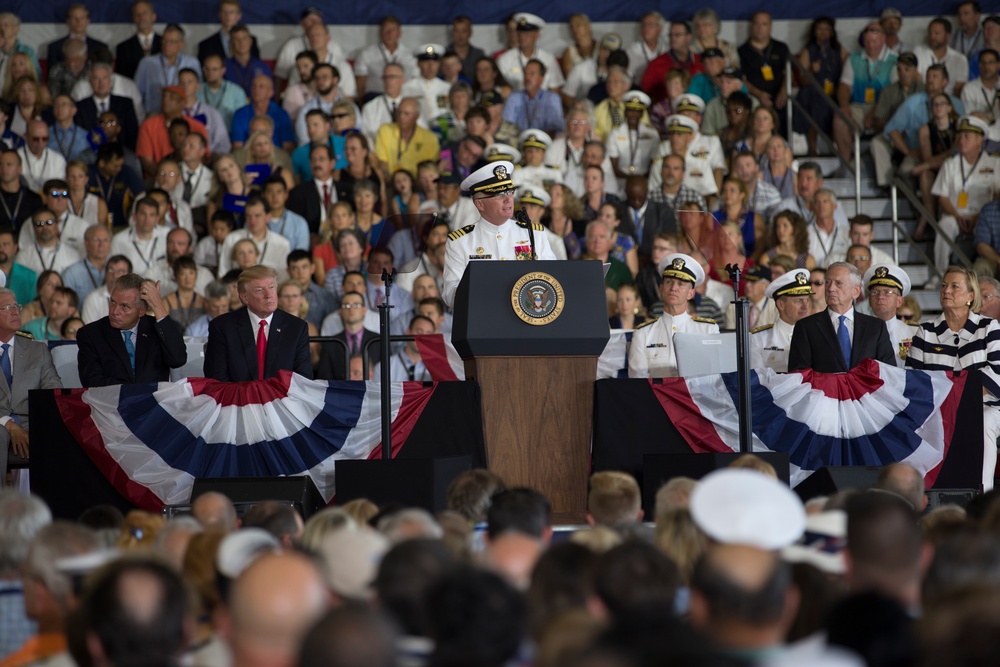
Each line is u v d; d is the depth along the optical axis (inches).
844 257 804.6
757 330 630.5
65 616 222.7
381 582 196.2
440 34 1031.6
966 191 903.1
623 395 454.9
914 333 615.2
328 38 978.1
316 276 821.9
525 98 946.1
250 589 170.9
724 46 997.2
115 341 498.9
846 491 293.3
